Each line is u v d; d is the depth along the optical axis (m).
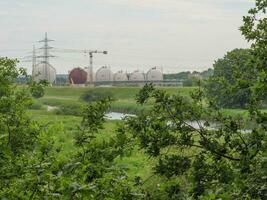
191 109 7.20
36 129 8.59
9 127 8.80
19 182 6.25
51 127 7.21
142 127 7.02
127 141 6.79
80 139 6.84
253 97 7.36
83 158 6.32
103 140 6.84
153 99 7.26
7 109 9.29
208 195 6.26
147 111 7.28
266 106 7.45
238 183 6.65
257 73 7.74
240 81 7.52
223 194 6.16
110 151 6.57
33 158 6.69
